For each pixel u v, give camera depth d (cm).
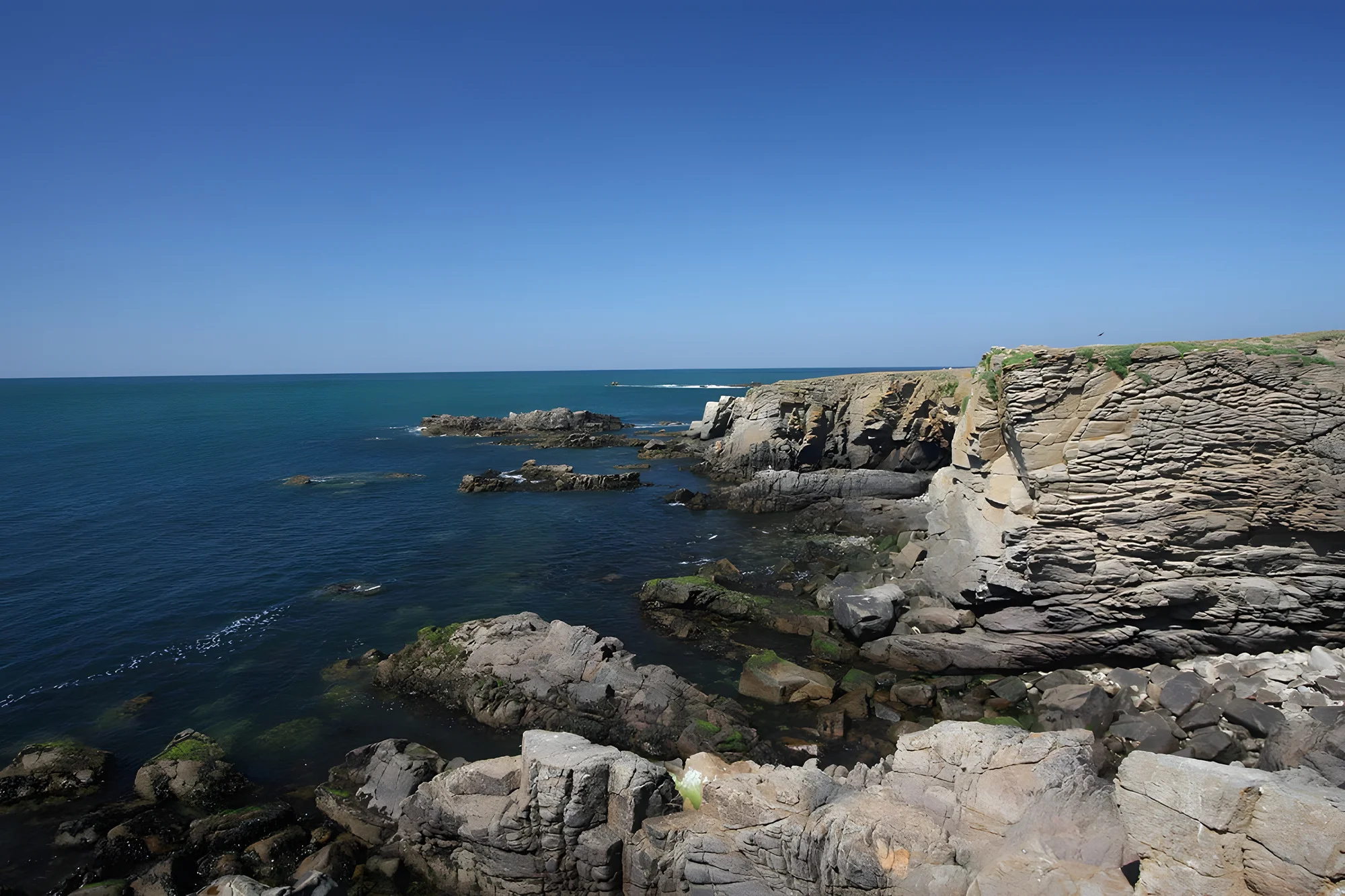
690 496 5528
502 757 1780
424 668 2495
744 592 3456
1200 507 2452
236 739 2153
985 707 2294
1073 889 1066
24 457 7762
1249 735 1950
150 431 10675
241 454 8138
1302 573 2347
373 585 3538
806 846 1357
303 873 1577
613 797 1545
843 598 2861
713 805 1515
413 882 1639
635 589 3500
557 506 5416
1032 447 2645
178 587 3484
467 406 16175
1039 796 1291
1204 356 2434
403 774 1823
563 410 10825
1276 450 2369
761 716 2275
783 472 5409
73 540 4347
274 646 2825
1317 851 943
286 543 4316
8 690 2452
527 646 2492
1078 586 2512
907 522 4338
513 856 1545
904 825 1334
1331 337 2447
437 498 5712
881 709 2288
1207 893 1034
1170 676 2270
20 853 1661
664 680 2303
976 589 2670
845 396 6312
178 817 1778
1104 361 2575
